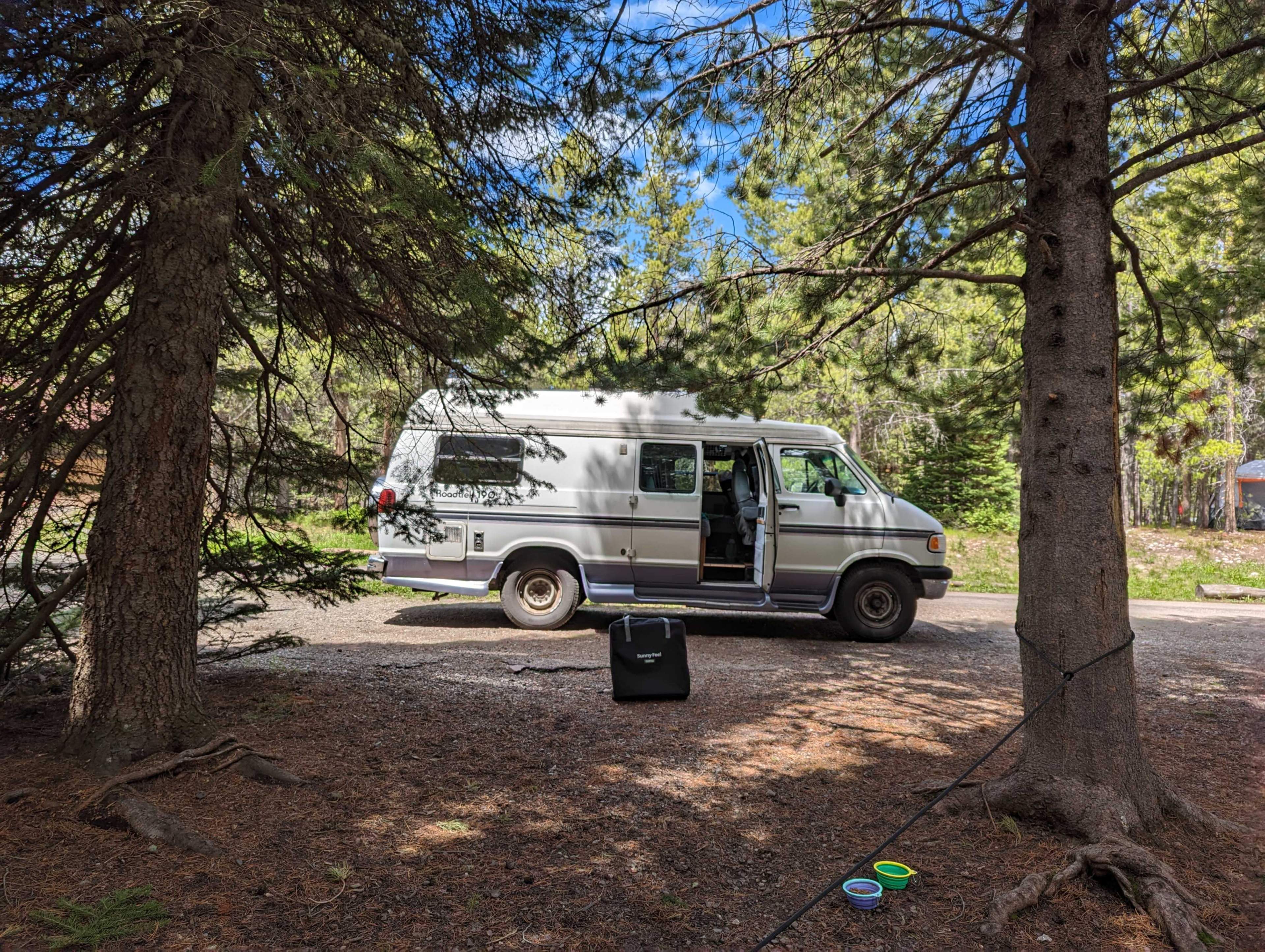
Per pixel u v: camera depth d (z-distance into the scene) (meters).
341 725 4.94
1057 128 3.90
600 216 5.23
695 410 6.14
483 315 4.52
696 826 3.80
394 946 2.70
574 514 9.03
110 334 4.40
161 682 4.00
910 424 21.47
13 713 4.84
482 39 4.48
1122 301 8.77
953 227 5.58
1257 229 5.50
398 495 8.89
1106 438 3.81
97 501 4.97
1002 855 3.48
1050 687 3.81
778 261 5.05
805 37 4.46
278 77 3.59
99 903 2.82
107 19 2.92
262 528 5.60
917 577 8.88
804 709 5.91
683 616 10.51
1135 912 3.04
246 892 2.99
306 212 4.54
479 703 5.75
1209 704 6.36
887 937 2.88
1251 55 4.27
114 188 3.69
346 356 6.01
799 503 8.90
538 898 3.07
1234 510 22.89
